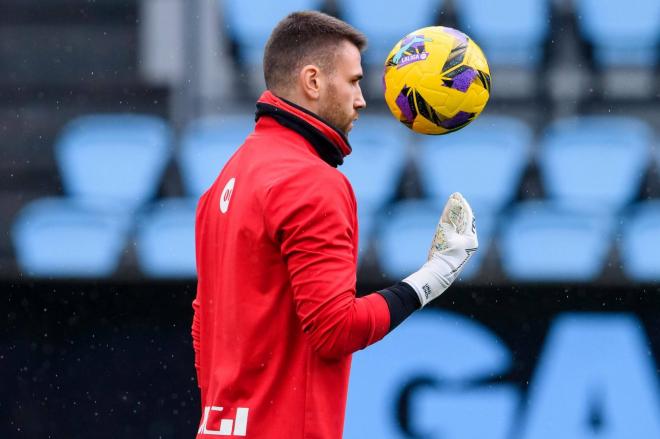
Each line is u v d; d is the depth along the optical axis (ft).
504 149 95.61
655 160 95.14
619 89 100.53
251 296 26.68
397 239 89.76
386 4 104.53
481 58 30.19
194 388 85.51
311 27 28.35
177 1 103.30
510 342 84.53
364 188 93.71
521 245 88.28
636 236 89.30
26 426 84.33
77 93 101.60
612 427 82.12
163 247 89.25
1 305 87.04
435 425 81.76
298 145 27.50
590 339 84.74
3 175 96.94
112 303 87.56
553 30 103.14
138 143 97.60
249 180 27.04
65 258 89.30
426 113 29.99
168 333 86.79
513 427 82.07
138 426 84.53
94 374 85.46
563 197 93.66
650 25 101.91
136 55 102.68
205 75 101.86
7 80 101.40
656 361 84.23
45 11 104.63
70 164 97.30
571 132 97.81
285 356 26.61
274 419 26.58
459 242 27.71
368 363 82.89
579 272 86.38
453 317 84.64
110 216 92.73
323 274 25.25
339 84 28.35
